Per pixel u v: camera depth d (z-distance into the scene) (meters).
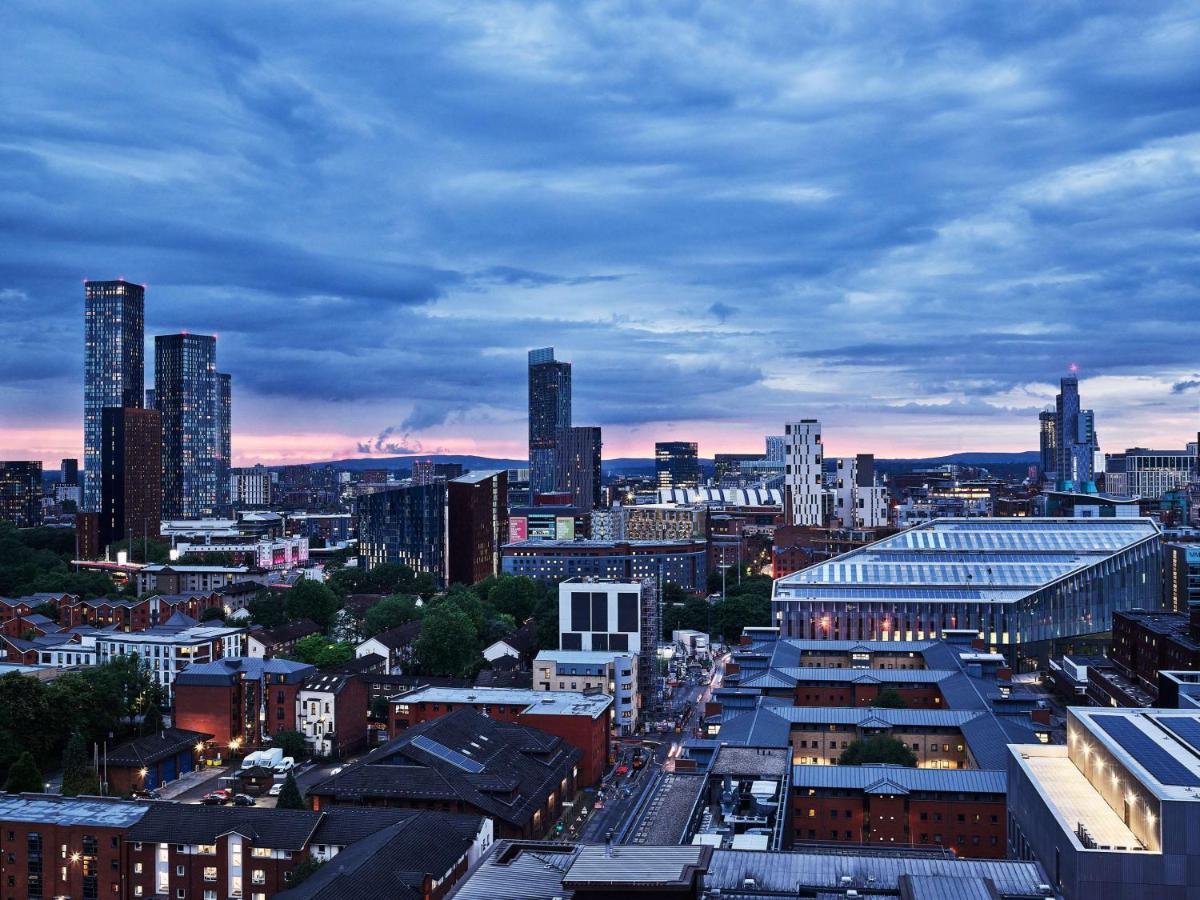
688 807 183.50
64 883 189.62
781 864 142.12
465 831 191.25
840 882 136.00
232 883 184.50
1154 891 133.62
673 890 123.06
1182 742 159.62
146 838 186.50
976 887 129.50
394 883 167.00
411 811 193.62
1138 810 143.25
